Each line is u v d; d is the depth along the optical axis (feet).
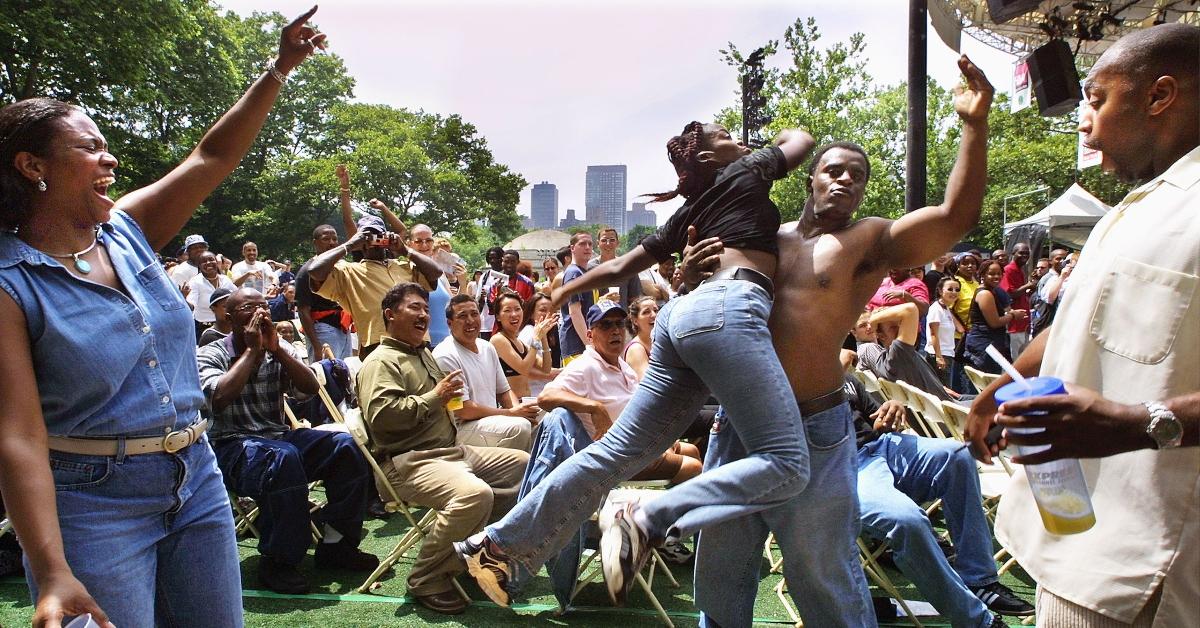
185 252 38.81
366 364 14.24
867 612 9.13
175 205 7.20
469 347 16.88
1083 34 20.52
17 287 5.76
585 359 14.76
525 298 32.91
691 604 13.03
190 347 6.84
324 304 23.26
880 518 11.29
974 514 12.64
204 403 7.01
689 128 9.89
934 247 8.42
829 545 8.73
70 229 6.21
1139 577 5.27
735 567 9.43
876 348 18.48
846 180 8.80
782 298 8.92
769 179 9.16
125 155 92.22
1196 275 5.11
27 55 73.87
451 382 13.91
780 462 7.93
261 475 13.12
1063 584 5.68
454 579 12.89
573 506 8.85
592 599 13.19
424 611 12.55
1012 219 112.88
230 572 6.90
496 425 15.70
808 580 8.82
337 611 12.51
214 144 7.42
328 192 178.81
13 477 5.43
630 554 8.00
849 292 8.82
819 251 8.95
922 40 25.76
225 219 177.27
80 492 6.07
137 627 6.21
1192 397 4.64
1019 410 4.72
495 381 17.47
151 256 6.78
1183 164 5.38
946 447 12.79
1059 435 4.68
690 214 9.40
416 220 205.26
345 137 202.59
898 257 8.69
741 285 8.39
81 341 5.95
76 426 6.03
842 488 8.73
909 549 11.10
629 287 25.04
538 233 228.43
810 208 9.23
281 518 13.07
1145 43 5.63
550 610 12.73
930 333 25.82
